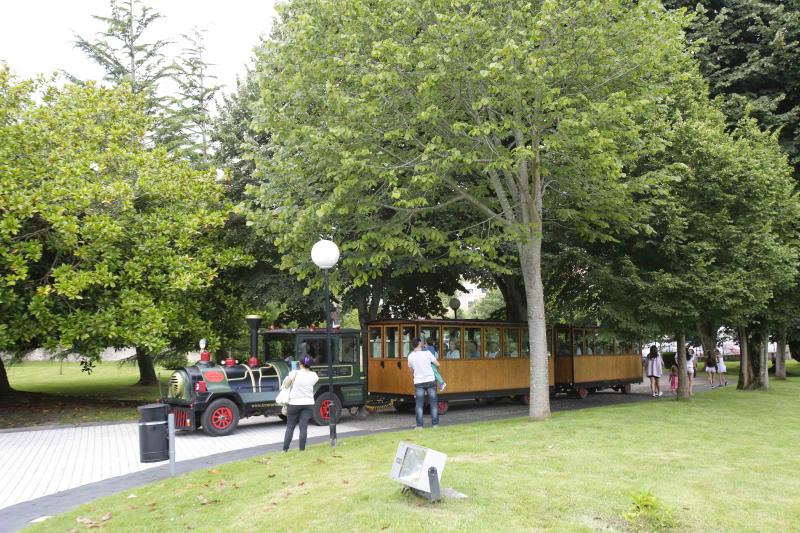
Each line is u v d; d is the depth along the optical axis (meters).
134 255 18.78
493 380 20.33
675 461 9.59
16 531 7.53
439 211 18.53
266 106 14.23
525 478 8.34
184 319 20.06
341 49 14.01
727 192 17.61
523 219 14.81
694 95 19.16
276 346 16.91
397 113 13.65
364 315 22.30
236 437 14.50
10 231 15.78
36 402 21.66
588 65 13.42
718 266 17.66
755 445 11.12
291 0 15.19
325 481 8.62
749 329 25.25
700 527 6.59
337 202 14.00
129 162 19.72
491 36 13.02
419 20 13.62
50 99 20.44
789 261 17.66
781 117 22.17
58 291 16.47
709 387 27.16
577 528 6.36
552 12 12.91
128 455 12.46
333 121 13.61
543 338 14.59
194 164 25.22
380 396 19.38
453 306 20.55
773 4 23.80
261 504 7.74
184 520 7.30
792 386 25.81
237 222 21.86
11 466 11.51
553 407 20.56
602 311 17.28
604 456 9.85
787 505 7.43
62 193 16.69
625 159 14.82
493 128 12.75
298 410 11.43
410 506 7.07
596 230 17.69
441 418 17.53
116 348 19.14
